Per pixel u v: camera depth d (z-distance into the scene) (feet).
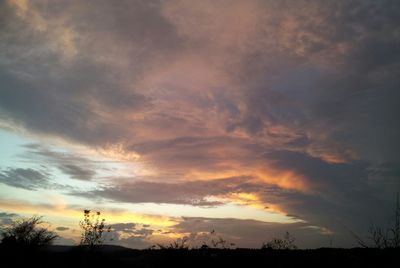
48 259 87.25
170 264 82.74
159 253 87.81
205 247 93.35
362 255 74.38
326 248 90.33
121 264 85.81
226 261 83.10
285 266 77.61
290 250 92.53
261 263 81.15
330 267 72.13
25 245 86.89
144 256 93.86
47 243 91.20
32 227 91.35
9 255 84.43
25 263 83.10
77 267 83.25
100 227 92.43
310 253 86.33
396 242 60.54
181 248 85.25
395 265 61.31
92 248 89.56
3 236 89.20
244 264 80.89
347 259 74.69
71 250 88.99
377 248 63.31
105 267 84.02
